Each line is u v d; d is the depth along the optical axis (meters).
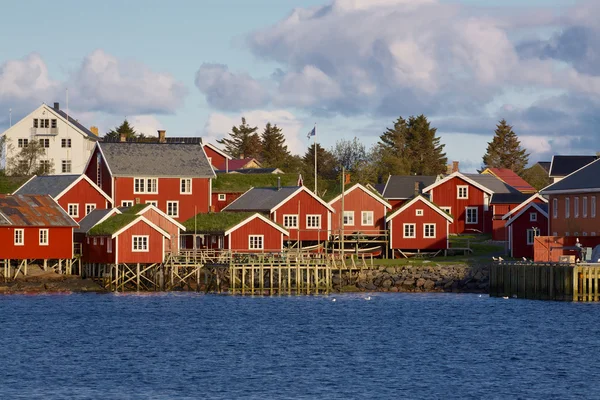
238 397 97.75
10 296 177.38
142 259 183.38
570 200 189.88
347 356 119.25
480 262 193.62
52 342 128.75
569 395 98.75
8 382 103.88
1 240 181.50
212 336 134.38
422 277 190.62
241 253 186.88
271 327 142.75
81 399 96.81
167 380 105.12
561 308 158.38
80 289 185.12
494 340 130.50
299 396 98.31
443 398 97.69
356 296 181.88
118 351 122.44
